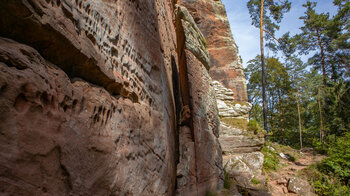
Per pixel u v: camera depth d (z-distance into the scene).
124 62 3.97
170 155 5.93
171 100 7.49
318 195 9.05
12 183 1.65
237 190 8.48
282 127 26.88
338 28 22.70
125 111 3.71
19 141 1.75
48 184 1.98
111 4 3.69
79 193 2.36
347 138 11.53
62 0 2.48
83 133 2.57
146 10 5.53
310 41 24.31
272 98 31.88
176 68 9.73
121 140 3.37
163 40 7.57
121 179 3.16
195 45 8.31
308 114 29.73
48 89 2.11
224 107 13.67
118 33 3.81
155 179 4.42
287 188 9.41
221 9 17.84
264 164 11.33
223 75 15.94
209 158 7.72
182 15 8.40
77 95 2.62
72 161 2.32
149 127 4.55
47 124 2.04
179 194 5.79
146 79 4.98
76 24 2.74
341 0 22.48
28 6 2.04
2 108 1.66
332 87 21.16
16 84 1.79
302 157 14.10
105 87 3.45
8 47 1.91
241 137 12.24
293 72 29.16
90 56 2.86
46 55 2.46
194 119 7.12
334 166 9.97
